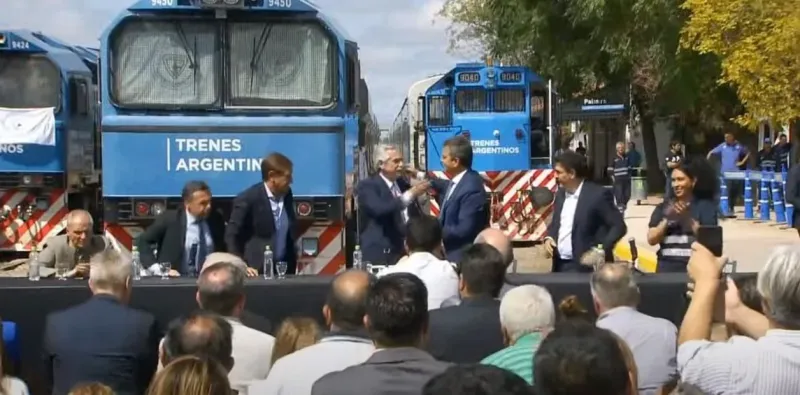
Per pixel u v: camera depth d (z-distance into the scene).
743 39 22.56
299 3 12.52
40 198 19.05
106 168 12.46
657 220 9.46
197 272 9.97
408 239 7.93
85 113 20.27
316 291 8.02
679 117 40.88
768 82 21.86
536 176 22.98
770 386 4.43
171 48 12.54
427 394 3.09
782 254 4.52
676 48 33.16
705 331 4.96
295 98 12.62
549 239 9.91
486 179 23.16
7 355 6.30
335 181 12.55
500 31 38.06
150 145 12.45
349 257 13.50
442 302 7.50
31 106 18.80
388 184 10.79
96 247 10.16
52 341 6.57
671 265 9.34
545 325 5.60
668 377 5.94
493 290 6.48
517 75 24.00
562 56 36.78
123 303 6.75
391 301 4.82
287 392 5.43
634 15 33.91
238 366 6.22
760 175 26.86
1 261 19.58
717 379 4.52
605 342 3.48
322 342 5.58
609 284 6.09
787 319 4.49
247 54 12.58
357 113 13.52
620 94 40.34
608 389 3.37
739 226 24.83
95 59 22.52
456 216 9.96
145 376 6.66
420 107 25.89
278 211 10.23
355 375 4.74
